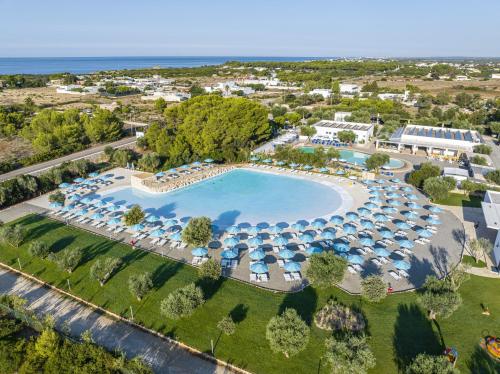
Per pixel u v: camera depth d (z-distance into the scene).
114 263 41.06
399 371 29.12
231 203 64.56
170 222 54.56
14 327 32.97
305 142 108.38
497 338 32.47
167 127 97.69
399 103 158.88
